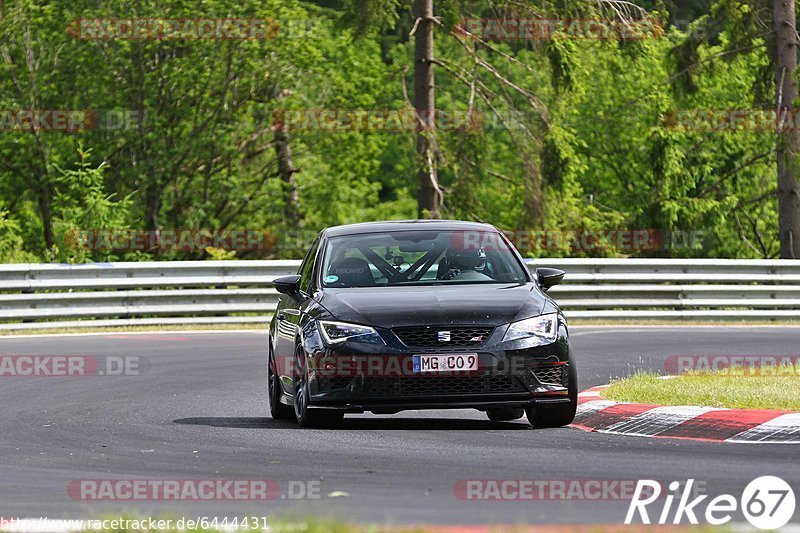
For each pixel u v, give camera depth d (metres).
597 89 173.50
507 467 30.77
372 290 39.84
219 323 85.19
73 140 128.75
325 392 37.72
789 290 92.56
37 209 134.62
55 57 127.56
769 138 160.00
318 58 131.62
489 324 37.50
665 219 144.12
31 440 38.09
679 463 30.86
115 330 79.94
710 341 71.25
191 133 129.88
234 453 34.19
